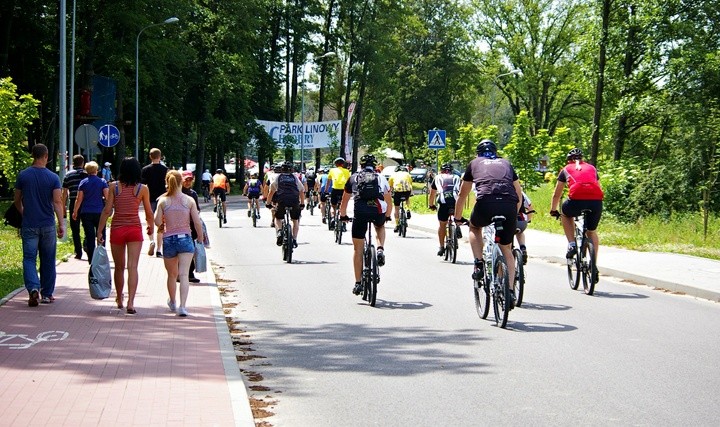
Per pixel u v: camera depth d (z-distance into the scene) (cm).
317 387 1351
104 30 8288
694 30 6138
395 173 4675
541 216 5516
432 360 1544
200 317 1950
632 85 6400
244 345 1703
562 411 1194
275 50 12912
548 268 3106
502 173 1895
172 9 8756
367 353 1612
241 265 3200
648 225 4584
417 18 14188
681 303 2238
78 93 8250
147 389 1248
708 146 4781
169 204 1988
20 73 8206
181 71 10712
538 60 12219
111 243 2023
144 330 1767
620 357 1554
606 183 5362
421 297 2369
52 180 2105
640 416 1166
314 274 2912
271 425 1141
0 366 1408
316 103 15538
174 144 10625
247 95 11738
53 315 1952
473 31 12700
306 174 7506
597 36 6481
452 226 3300
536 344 1681
